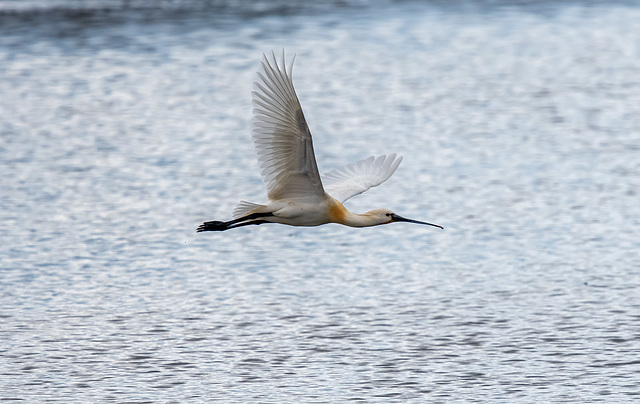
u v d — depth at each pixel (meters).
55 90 30.92
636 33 39.09
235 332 14.16
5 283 16.17
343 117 28.14
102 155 24.62
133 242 18.38
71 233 18.83
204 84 31.81
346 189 11.88
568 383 12.36
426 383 12.38
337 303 15.30
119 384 12.46
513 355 13.27
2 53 34.84
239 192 21.70
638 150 24.73
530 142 25.58
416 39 37.91
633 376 12.55
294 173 10.62
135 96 30.42
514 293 15.62
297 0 44.91
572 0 45.66
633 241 18.12
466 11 43.09
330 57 35.09
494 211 20.17
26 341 13.82
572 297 15.41
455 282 16.20
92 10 41.47
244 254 17.80
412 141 25.73
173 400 11.98
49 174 22.95
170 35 37.72
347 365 12.98
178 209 20.50
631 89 31.19
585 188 21.64
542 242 18.22
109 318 14.71
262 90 9.98
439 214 20.11
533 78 32.69
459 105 29.38
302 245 18.39
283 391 12.20
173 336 14.03
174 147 25.39
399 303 15.25
